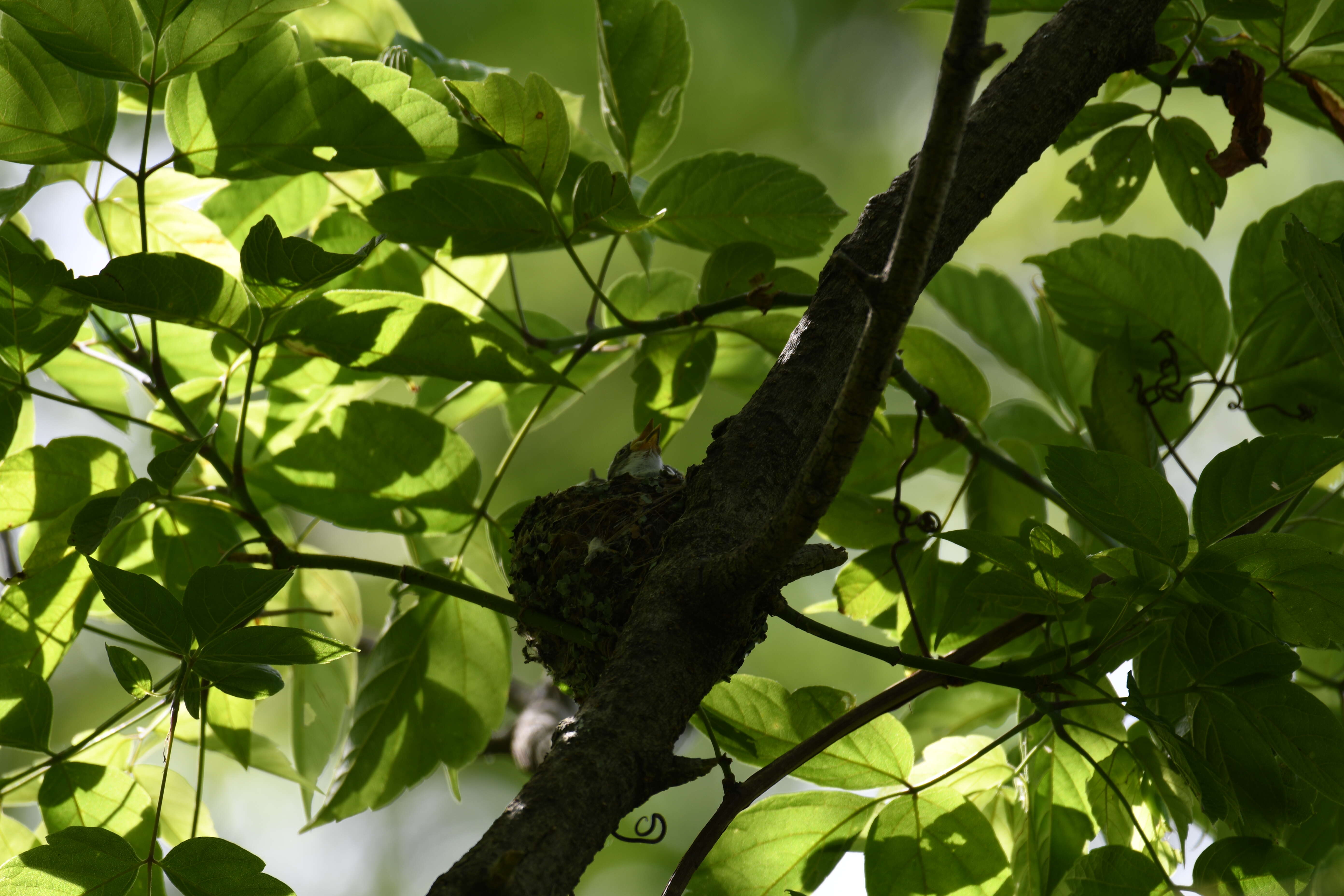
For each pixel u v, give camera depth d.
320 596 5.97
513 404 6.30
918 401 5.02
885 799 4.12
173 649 3.41
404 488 4.95
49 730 4.25
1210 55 5.02
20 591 4.51
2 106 3.89
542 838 2.46
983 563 4.46
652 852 12.26
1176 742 3.43
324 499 4.92
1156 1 3.95
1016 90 3.75
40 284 3.82
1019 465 5.68
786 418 3.39
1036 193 12.73
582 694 4.52
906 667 3.79
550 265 11.66
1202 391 9.92
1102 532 3.52
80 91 3.95
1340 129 4.98
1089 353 6.00
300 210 5.48
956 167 3.48
